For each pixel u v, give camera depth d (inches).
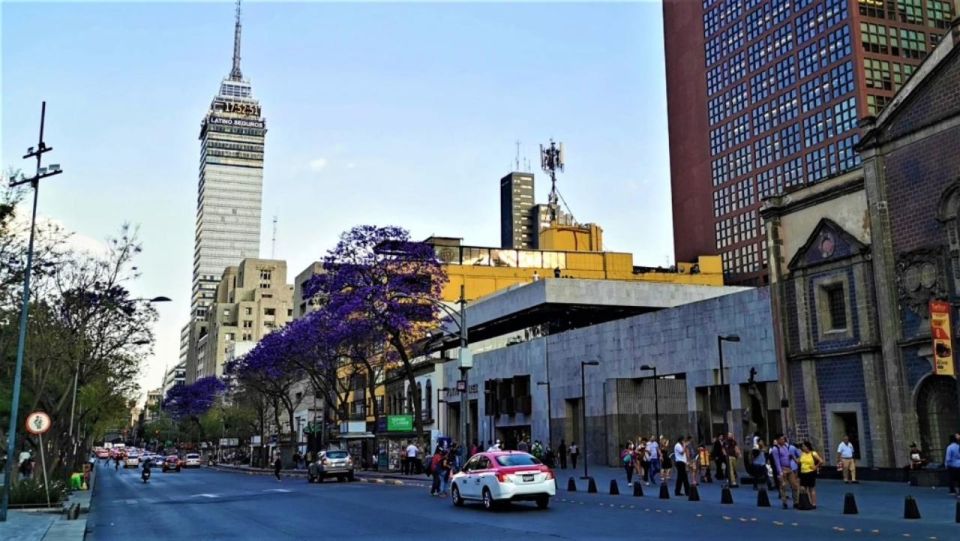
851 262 1259.2
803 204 1362.0
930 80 1152.2
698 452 1257.4
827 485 1133.7
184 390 4825.3
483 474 892.6
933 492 954.7
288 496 1229.1
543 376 2085.4
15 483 1157.7
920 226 1149.7
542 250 3253.0
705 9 6092.5
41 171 909.2
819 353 1304.1
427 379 2669.8
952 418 1106.7
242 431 4291.3
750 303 1485.0
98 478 2539.4
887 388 1179.9
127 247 1459.2
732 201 5644.7
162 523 844.0
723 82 5826.8
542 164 4377.5
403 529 717.3
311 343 2308.1
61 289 1387.8
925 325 1126.4
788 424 1347.2
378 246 1968.5
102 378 2123.5
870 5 4697.3
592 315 2310.5
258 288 7436.0
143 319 1525.6
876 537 590.9
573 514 815.1
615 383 1721.2
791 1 5157.5
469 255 3157.0
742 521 719.1
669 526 691.4
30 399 1534.2
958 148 1103.6
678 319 1658.5
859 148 1249.4
